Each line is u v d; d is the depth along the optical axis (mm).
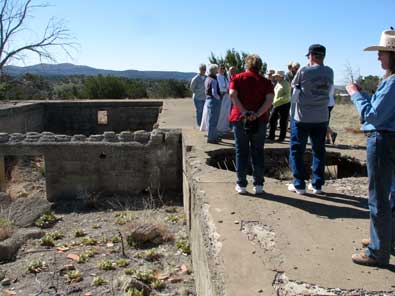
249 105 5645
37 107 21031
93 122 22516
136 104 22672
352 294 3277
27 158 16109
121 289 6105
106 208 10844
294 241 4316
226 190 6195
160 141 11641
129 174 11781
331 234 4512
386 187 3527
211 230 4637
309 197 5855
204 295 4586
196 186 6465
